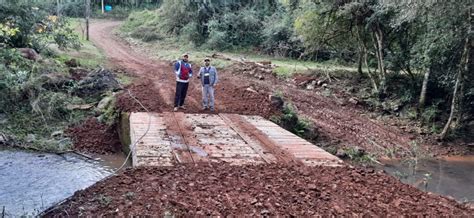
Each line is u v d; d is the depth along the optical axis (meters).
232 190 7.02
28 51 17.34
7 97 14.41
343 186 7.52
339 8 19.77
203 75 14.39
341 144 15.17
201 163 8.47
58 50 22.64
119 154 12.62
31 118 14.03
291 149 9.91
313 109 18.23
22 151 11.74
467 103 18.03
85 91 15.76
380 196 7.16
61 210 6.48
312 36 21.98
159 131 11.02
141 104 14.34
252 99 16.11
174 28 38.59
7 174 9.77
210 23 35.09
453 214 6.64
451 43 15.92
